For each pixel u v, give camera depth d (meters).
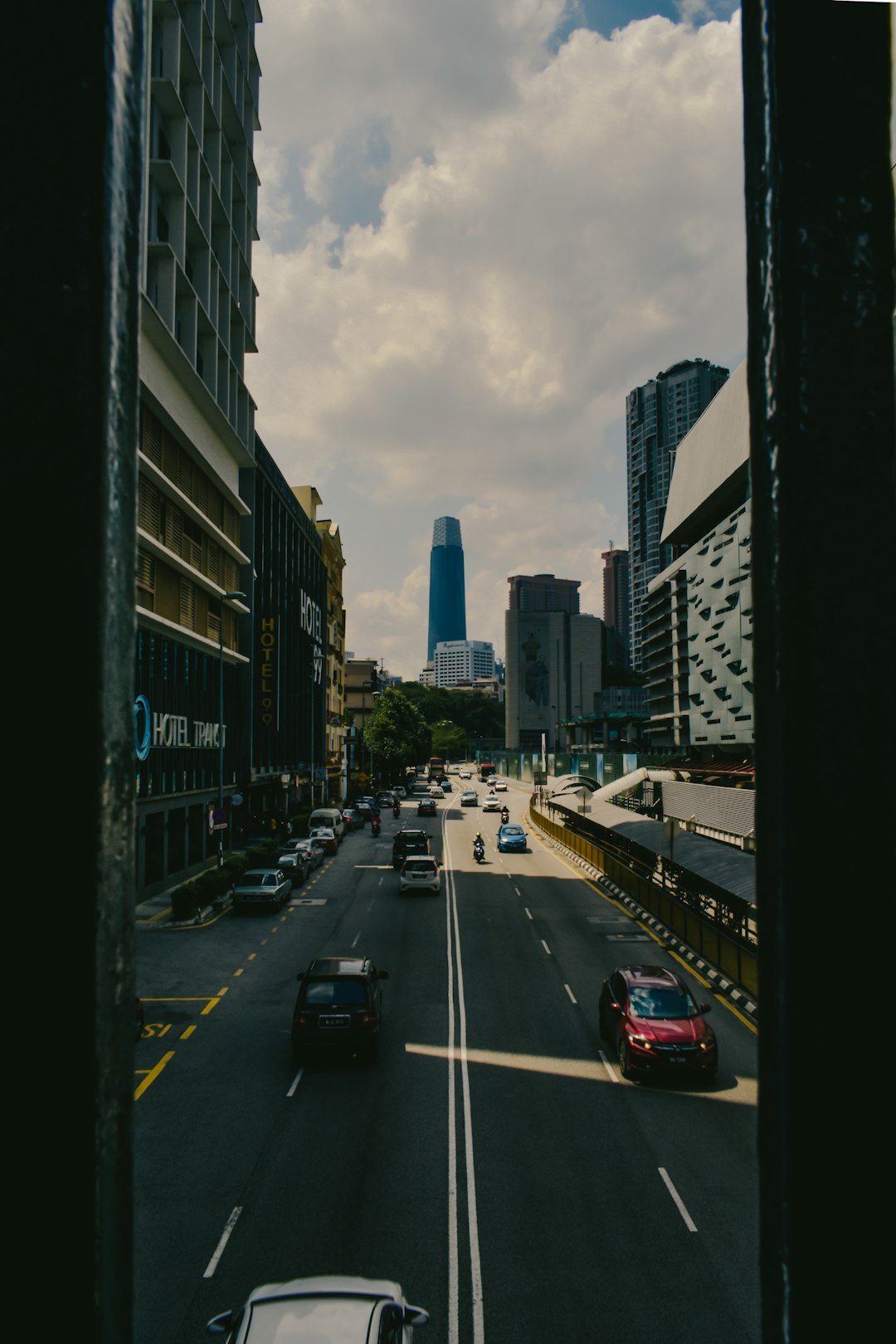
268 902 31.08
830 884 1.08
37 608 1.00
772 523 1.15
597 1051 16.38
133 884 1.06
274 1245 9.51
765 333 1.18
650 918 29.95
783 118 1.16
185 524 38.19
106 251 1.05
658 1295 8.57
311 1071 15.28
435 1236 9.71
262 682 53.72
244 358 49.94
